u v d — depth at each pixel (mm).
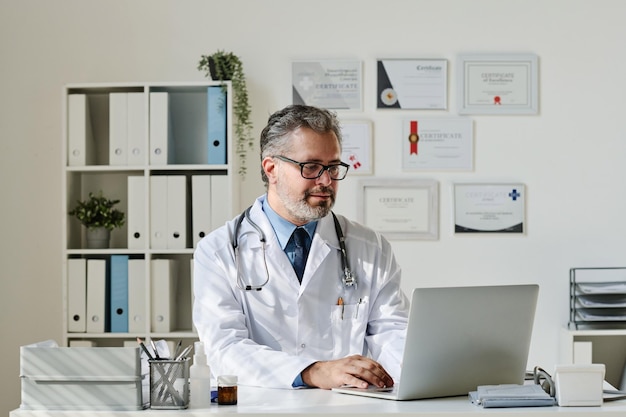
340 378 2018
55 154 4270
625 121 4242
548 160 4250
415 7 4254
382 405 1803
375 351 2398
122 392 1773
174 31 4242
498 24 4254
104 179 4227
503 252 4246
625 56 4250
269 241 2395
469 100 4238
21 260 4266
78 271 4000
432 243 4246
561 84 4254
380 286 2455
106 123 4227
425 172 4250
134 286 4000
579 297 4070
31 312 4266
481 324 1905
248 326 2387
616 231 4246
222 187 3975
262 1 4250
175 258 4164
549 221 4250
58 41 4258
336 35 4254
